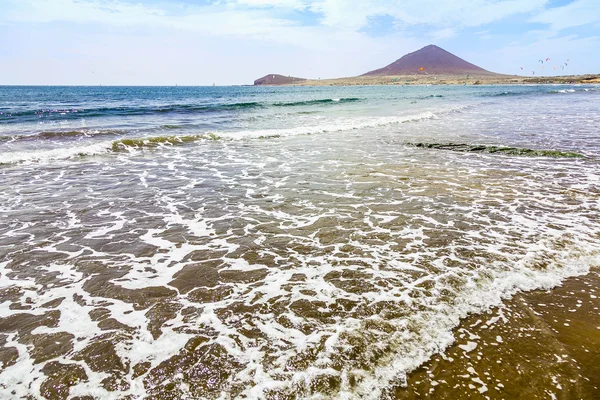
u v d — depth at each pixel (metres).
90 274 4.32
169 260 4.69
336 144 13.41
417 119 21.28
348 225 5.80
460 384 2.73
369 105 34.34
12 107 28.48
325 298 3.80
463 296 3.84
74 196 7.30
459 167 9.70
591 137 13.96
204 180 8.59
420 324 3.39
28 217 6.11
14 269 4.40
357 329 3.30
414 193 7.47
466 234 5.41
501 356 3.02
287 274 4.32
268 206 6.75
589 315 3.59
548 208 6.52
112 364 2.90
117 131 15.59
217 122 19.84
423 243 5.11
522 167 9.66
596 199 7.02
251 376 2.77
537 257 4.68
